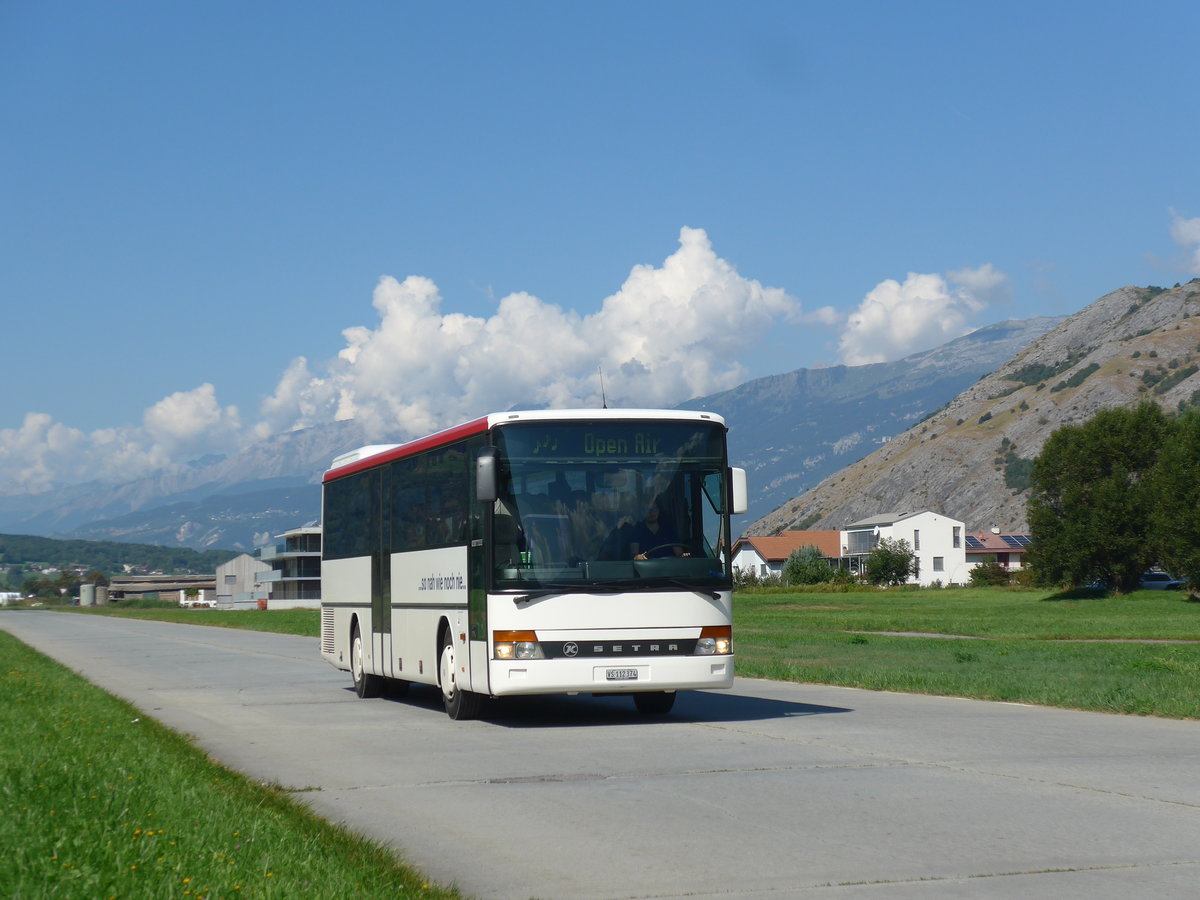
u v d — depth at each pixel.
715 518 15.34
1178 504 80.00
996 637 39.78
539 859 7.78
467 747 13.44
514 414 15.10
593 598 14.77
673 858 7.73
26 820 8.23
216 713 17.91
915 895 6.71
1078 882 6.93
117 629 66.06
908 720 15.35
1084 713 16.09
